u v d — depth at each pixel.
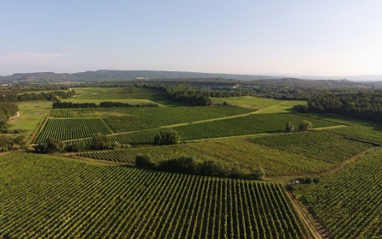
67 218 49.91
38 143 98.88
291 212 52.44
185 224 49.06
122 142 104.62
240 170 69.88
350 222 49.34
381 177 68.75
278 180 68.94
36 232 46.28
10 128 116.81
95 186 62.84
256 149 95.38
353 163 80.88
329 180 68.12
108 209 52.66
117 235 45.38
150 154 85.62
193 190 61.19
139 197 58.03
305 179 66.81
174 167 73.75
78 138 108.56
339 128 123.19
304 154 89.88
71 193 59.38
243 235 46.16
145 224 47.44
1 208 52.97
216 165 71.06
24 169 72.25
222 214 52.38
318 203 56.06
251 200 56.91
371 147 97.00
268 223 49.56
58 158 82.06
